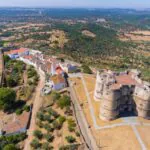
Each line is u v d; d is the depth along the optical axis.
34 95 147.25
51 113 121.75
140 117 114.56
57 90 147.75
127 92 115.44
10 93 137.62
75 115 118.62
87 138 101.81
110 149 95.19
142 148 94.81
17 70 190.00
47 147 100.44
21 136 110.06
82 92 144.12
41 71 184.88
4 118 129.25
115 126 108.06
